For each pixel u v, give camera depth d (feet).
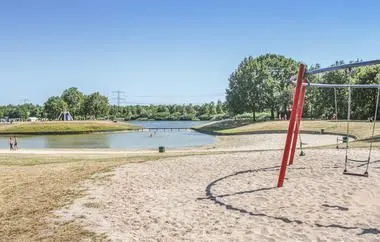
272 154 68.23
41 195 43.45
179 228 30.45
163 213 34.60
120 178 50.24
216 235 28.32
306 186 41.01
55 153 104.73
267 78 289.74
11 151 123.44
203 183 45.39
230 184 43.98
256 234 27.91
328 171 48.60
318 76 276.82
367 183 41.63
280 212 32.78
